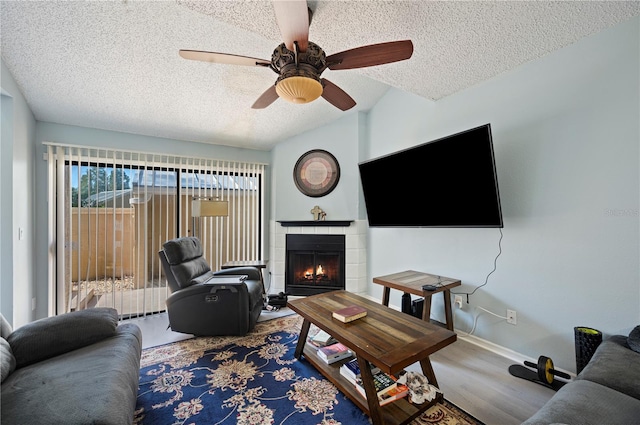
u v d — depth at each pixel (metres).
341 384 1.79
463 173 2.29
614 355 1.35
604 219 1.79
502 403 1.70
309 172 4.04
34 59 2.21
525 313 2.18
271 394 1.80
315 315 1.98
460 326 2.63
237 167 4.18
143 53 2.30
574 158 1.92
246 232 4.26
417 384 1.68
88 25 1.97
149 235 3.46
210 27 2.11
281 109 3.47
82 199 3.10
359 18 1.62
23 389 1.15
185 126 3.45
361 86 3.26
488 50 1.97
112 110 2.97
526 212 2.17
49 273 2.91
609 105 1.77
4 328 1.50
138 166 3.44
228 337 2.64
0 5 1.76
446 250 2.76
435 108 2.85
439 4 1.52
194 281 2.74
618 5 1.55
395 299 3.33
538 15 1.62
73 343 1.53
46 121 2.97
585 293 1.87
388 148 3.44
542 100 2.07
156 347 2.44
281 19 1.26
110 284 3.23
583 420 0.97
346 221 3.75
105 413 1.03
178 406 1.69
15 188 2.39
